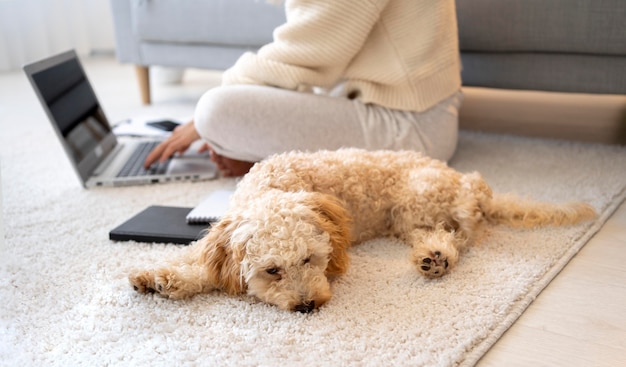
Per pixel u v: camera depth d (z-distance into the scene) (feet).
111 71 12.52
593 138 6.65
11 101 9.68
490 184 5.33
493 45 6.28
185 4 8.12
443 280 3.63
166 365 2.88
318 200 3.53
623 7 5.52
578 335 3.11
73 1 13.20
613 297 3.46
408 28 5.17
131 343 3.09
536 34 5.99
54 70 5.64
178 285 3.43
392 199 4.15
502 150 6.36
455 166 5.87
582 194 4.98
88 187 5.53
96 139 6.02
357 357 2.91
